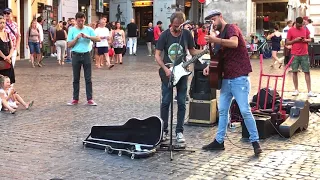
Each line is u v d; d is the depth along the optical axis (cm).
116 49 1983
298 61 1116
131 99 1058
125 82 1357
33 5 2470
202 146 662
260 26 2870
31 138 702
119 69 1761
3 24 954
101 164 577
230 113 768
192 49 679
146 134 630
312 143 676
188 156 612
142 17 3800
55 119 841
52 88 1227
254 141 614
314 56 1886
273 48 1903
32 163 580
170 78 639
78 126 785
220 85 619
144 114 886
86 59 974
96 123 808
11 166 567
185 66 651
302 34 1111
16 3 2286
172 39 666
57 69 1756
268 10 2841
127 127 637
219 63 609
